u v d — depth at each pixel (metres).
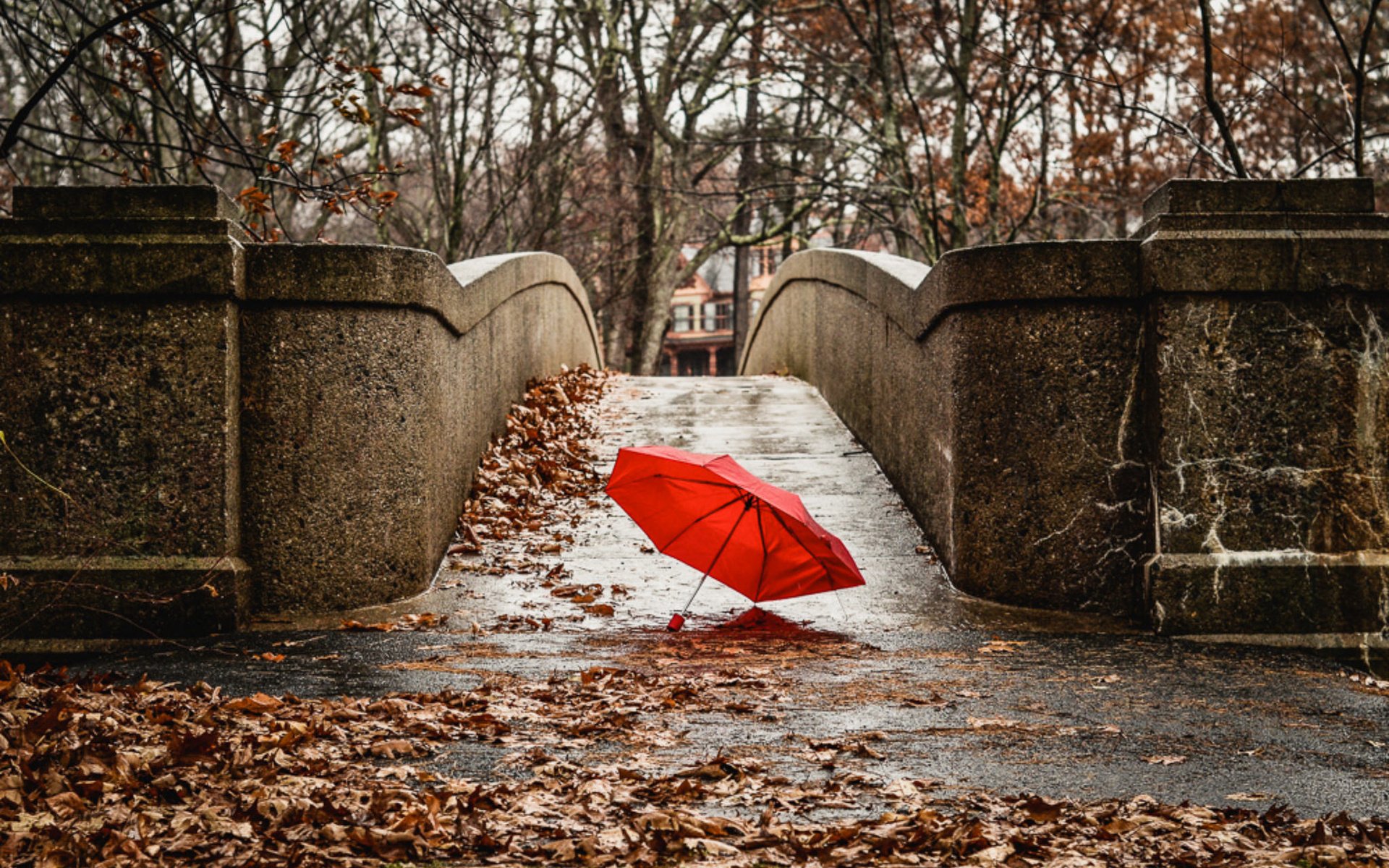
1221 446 6.74
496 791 3.69
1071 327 7.04
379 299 6.88
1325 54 18.02
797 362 15.78
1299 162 16.56
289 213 17.45
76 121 9.60
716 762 4.02
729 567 6.59
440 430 7.62
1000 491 7.18
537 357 12.27
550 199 22.44
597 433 11.16
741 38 27.16
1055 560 7.05
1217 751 4.34
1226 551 6.71
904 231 18.72
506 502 8.86
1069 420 7.05
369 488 6.91
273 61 14.01
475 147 22.78
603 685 5.16
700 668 5.59
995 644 6.17
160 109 8.62
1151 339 6.87
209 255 6.47
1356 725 4.73
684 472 6.43
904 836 3.37
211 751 3.90
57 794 3.47
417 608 6.88
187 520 6.50
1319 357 6.75
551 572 7.59
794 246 40.84
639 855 3.18
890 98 18.23
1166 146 22.30
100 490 6.49
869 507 9.01
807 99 22.55
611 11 26.53
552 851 3.23
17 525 6.46
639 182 28.83
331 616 6.74
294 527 6.77
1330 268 6.69
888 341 9.64
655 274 30.14
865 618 6.82
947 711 4.86
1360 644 6.59
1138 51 19.97
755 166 31.23
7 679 5.14
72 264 6.41
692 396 13.50
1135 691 5.25
